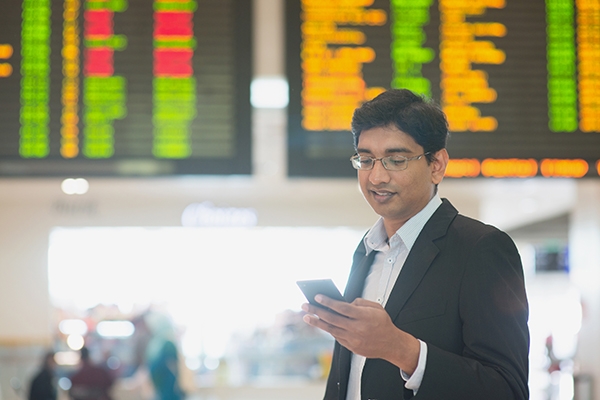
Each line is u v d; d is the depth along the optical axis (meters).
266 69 3.91
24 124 3.09
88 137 3.09
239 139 3.10
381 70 3.14
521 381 1.26
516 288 1.35
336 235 7.95
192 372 5.99
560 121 3.17
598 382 4.62
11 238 7.38
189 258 7.86
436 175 1.50
